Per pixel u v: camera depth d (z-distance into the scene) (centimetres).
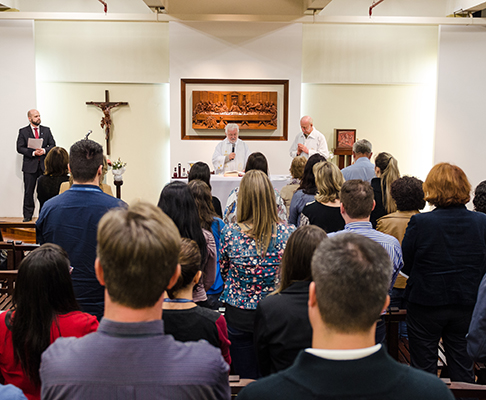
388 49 816
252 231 220
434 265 227
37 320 160
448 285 227
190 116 803
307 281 165
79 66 794
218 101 797
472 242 226
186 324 167
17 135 766
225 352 177
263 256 217
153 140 818
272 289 220
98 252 101
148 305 100
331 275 93
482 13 810
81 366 95
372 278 92
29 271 160
